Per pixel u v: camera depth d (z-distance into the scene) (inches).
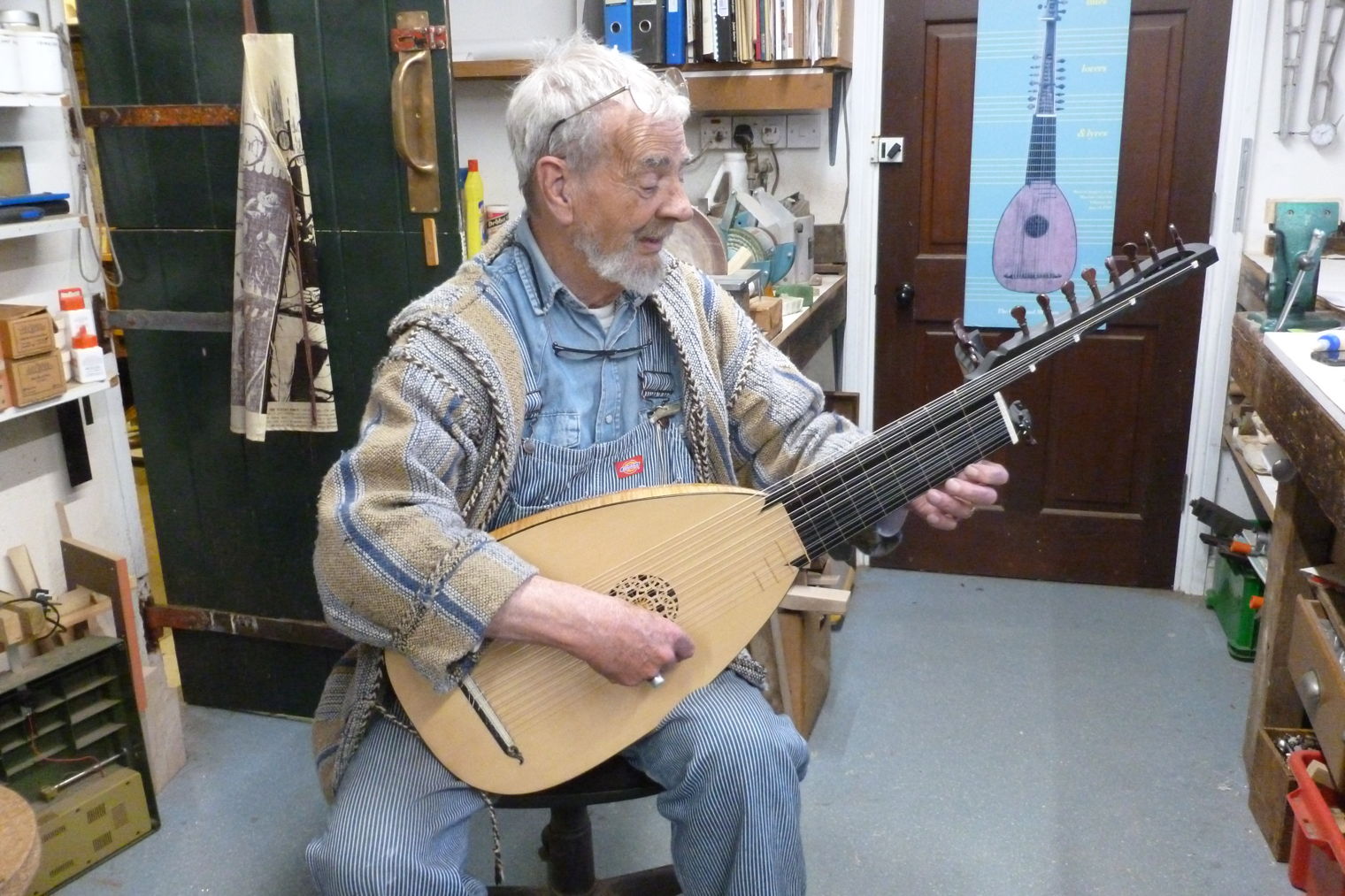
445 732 52.5
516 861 81.1
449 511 51.0
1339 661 68.6
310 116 82.7
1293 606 81.4
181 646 101.1
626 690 53.4
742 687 57.3
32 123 79.4
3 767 75.7
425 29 78.5
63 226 76.1
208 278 88.7
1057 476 124.8
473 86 128.6
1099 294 54.6
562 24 125.0
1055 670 106.7
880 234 123.3
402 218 83.2
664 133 51.4
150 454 94.7
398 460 50.3
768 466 61.6
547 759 52.9
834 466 55.1
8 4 79.5
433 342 52.4
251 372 86.9
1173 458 120.8
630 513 53.6
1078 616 118.9
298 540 93.4
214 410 91.8
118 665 81.2
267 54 81.1
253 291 85.4
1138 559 124.8
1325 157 109.2
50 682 77.4
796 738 54.8
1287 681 82.4
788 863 52.6
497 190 131.7
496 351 53.2
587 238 52.7
